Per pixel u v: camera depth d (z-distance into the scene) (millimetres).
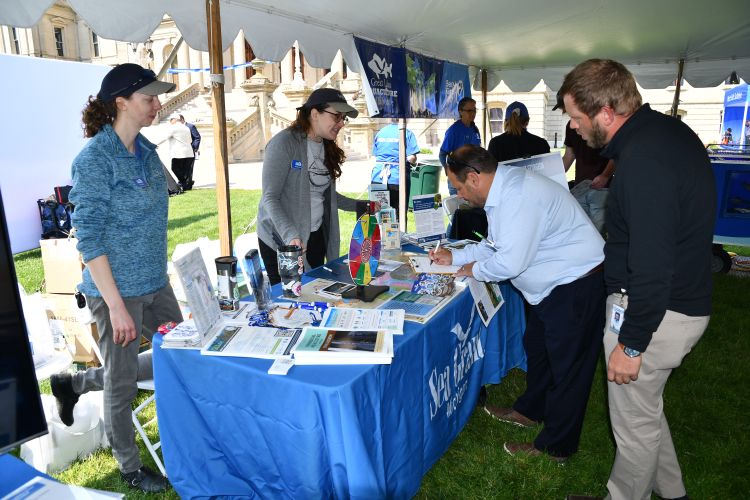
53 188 6418
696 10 4477
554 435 2432
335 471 1561
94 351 3057
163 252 2213
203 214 8727
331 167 3027
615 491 1890
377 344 1706
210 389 1720
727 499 2260
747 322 4227
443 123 19797
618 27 5090
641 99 1604
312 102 2773
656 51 6449
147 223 2086
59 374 2246
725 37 5656
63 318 3062
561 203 2115
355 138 17766
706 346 3799
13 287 962
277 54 3982
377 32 4699
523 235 2057
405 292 2270
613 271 1701
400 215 5895
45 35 32125
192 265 1786
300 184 2848
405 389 1853
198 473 1910
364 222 2334
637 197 1481
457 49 5918
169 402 1883
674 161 1479
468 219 3879
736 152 6254
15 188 5996
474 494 2291
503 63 7395
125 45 30047
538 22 4762
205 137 16719
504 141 5152
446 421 2277
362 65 4508
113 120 1978
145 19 3184
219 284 2045
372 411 1626
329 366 1623
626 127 1570
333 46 4500
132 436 2236
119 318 1941
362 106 17656
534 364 2699
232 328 1873
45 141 6273
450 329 2184
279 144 2773
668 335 1626
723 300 4766
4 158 5840
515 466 2445
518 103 5168
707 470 2447
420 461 2053
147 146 2129
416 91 5566
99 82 6883
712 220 1558
